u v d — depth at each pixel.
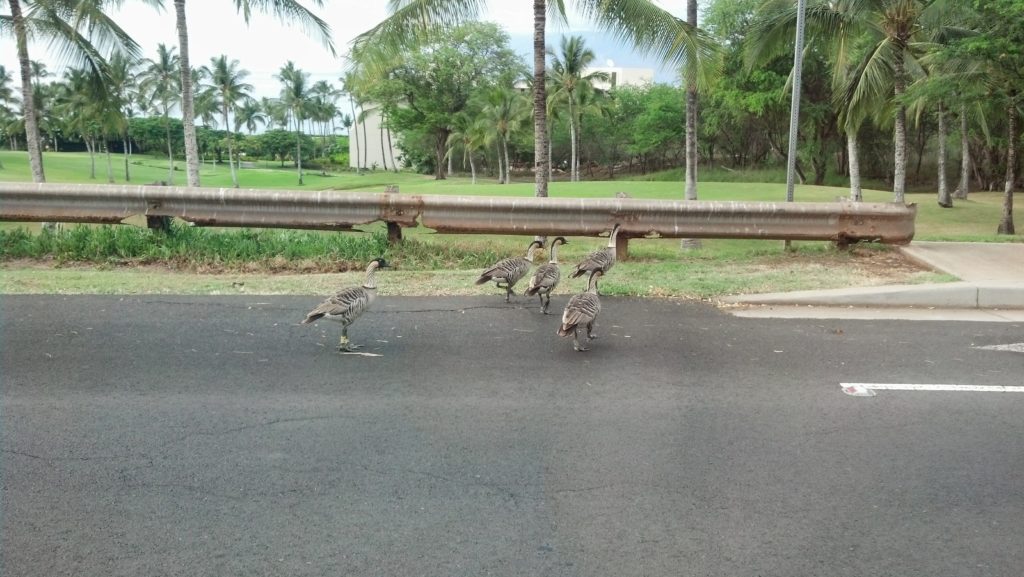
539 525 4.31
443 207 12.02
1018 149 37.38
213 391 6.41
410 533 4.22
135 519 4.34
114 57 21.41
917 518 4.41
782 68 44.28
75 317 8.65
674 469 5.00
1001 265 10.95
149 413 5.90
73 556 3.96
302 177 97.12
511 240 14.99
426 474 4.91
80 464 5.00
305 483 4.78
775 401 6.25
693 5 15.89
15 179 64.69
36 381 6.58
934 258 11.27
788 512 4.47
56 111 80.75
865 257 11.72
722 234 11.77
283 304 9.42
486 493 4.67
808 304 9.72
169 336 8.01
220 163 134.12
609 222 11.83
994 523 4.37
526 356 7.48
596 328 8.51
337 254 12.00
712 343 7.93
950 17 23.36
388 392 6.42
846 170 58.59
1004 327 8.59
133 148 133.25
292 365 7.14
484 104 67.00
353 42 14.49
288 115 103.69
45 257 11.97
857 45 27.20
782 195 29.72
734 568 3.91
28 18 21.12
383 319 8.83
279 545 4.09
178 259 11.82
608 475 4.91
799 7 13.97
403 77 70.94
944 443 5.43
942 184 33.47
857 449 5.33
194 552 4.02
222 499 4.57
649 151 72.69
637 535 4.21
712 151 67.75
